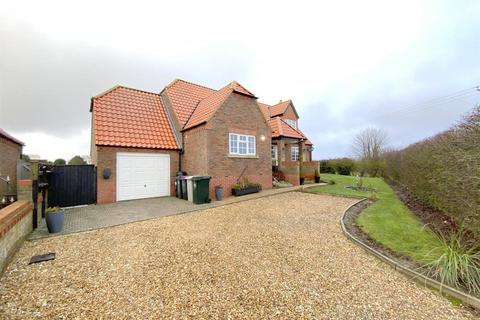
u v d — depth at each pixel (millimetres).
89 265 4137
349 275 3844
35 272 3855
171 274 3801
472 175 4414
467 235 4691
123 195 10984
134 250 4844
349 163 28438
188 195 10891
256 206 9391
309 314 2824
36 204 6434
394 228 6199
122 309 2881
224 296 3176
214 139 11562
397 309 2969
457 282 3422
